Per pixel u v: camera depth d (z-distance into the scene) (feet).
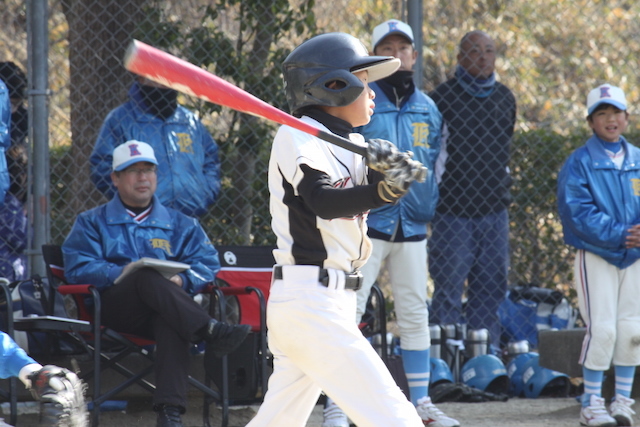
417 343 55.47
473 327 69.26
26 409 57.36
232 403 54.90
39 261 59.16
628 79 120.16
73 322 47.24
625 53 119.96
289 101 33.35
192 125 62.95
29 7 59.47
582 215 56.70
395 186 27.91
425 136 57.21
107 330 48.93
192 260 54.29
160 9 73.26
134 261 52.70
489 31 119.65
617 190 57.52
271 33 73.10
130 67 26.84
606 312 56.34
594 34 119.65
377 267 54.80
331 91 32.12
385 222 54.29
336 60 32.27
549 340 63.21
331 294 30.86
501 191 68.13
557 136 81.15
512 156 80.07
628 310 56.75
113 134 60.70
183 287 52.26
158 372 47.78
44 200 59.41
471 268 69.10
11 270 58.95
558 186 59.26
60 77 90.33
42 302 51.75
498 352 69.77
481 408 62.39
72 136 74.43
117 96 74.13
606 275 56.65
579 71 120.16
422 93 58.70
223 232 72.90
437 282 68.13
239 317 56.75
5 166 55.01
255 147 72.84
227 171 73.15
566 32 120.47
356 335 30.73
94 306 48.83
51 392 27.32
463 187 66.90
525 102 118.83
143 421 56.03
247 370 52.21
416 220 55.42
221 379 50.96
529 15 120.67
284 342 31.27
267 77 73.26
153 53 27.02
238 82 72.84
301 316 30.66
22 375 28.86
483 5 118.73
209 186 63.21
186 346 48.52
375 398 29.99
